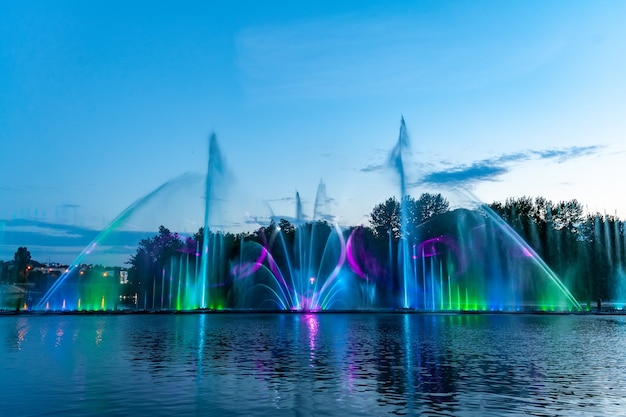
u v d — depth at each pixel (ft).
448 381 46.39
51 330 102.58
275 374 49.78
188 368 53.31
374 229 335.67
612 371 52.11
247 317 152.97
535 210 295.07
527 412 35.70
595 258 273.13
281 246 251.19
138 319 142.20
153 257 324.19
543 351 68.28
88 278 385.70
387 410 36.17
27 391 41.70
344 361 58.59
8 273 436.35
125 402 38.14
